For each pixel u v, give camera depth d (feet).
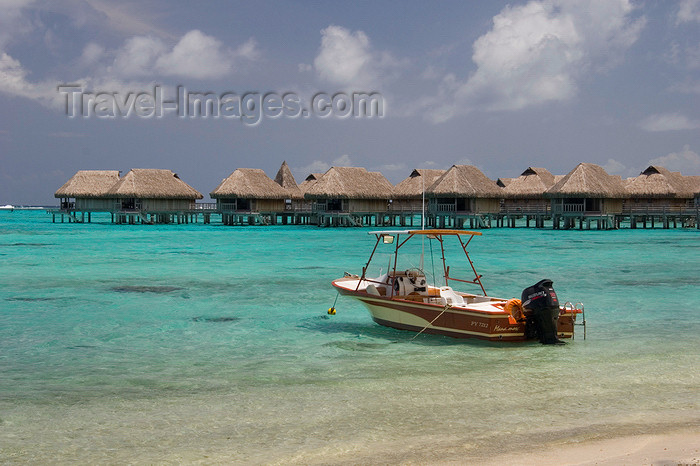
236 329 48.62
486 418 27.14
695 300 62.49
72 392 31.73
